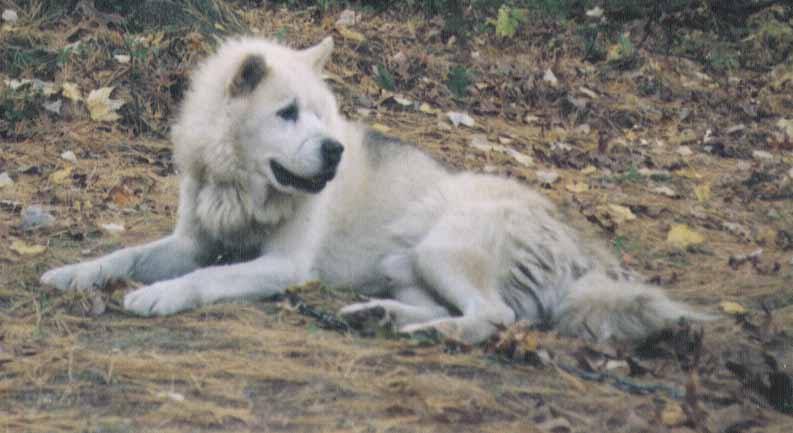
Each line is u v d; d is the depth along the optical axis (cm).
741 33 1911
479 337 641
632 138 1317
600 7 1903
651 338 644
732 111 1527
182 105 714
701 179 1168
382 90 1237
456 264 684
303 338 594
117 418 475
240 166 662
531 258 702
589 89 1481
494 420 508
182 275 701
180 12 1167
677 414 528
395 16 1546
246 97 655
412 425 492
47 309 604
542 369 586
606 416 529
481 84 1358
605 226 937
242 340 583
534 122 1293
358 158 740
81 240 745
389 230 732
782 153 1337
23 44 1058
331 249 727
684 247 907
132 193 848
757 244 945
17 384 502
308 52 709
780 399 579
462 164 1059
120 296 634
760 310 742
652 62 1667
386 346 596
